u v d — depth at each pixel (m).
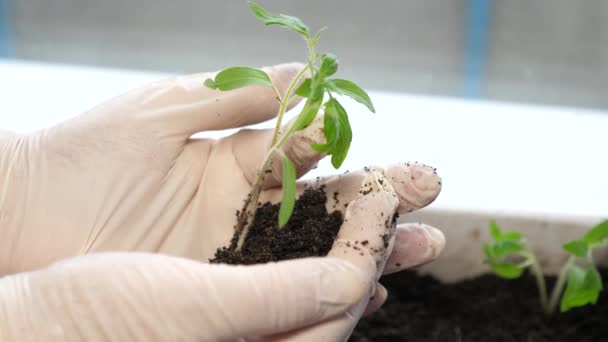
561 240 0.44
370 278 0.33
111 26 0.57
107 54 0.58
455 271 0.45
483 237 0.44
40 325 0.32
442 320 0.44
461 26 0.56
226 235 0.38
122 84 0.57
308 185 0.38
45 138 0.38
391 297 0.45
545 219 0.44
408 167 0.36
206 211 0.39
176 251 0.38
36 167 0.37
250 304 0.31
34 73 0.57
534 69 0.57
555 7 0.56
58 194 0.37
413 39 0.57
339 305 0.33
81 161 0.37
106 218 0.37
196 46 0.58
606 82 0.57
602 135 0.56
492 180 0.50
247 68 0.34
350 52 0.57
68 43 0.58
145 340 0.32
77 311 0.32
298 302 0.32
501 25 0.56
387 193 0.35
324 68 0.32
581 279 0.40
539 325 0.43
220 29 0.57
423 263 0.38
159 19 0.57
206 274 0.32
